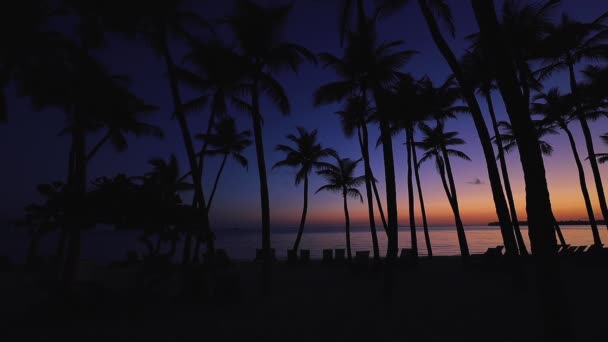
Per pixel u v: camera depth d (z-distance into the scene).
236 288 9.20
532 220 4.94
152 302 8.91
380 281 12.82
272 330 6.57
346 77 14.55
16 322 7.22
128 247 62.94
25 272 15.91
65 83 12.51
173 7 12.98
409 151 19.36
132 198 8.03
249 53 12.18
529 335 5.93
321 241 85.31
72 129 15.48
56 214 7.81
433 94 20.11
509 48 14.28
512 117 5.19
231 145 26.17
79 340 6.02
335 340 5.90
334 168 26.31
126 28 13.10
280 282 12.99
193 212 8.84
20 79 13.88
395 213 9.42
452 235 108.06
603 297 8.89
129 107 14.93
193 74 14.77
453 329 6.40
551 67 17.78
